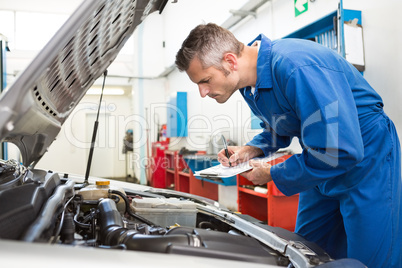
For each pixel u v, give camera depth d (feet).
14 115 1.39
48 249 1.09
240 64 3.18
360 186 3.05
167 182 18.33
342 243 3.77
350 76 3.14
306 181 2.86
